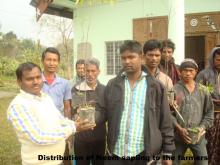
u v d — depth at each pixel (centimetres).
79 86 404
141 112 301
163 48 448
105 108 323
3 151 633
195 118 384
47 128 278
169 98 375
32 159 281
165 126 313
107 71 1355
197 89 391
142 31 1262
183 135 375
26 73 280
